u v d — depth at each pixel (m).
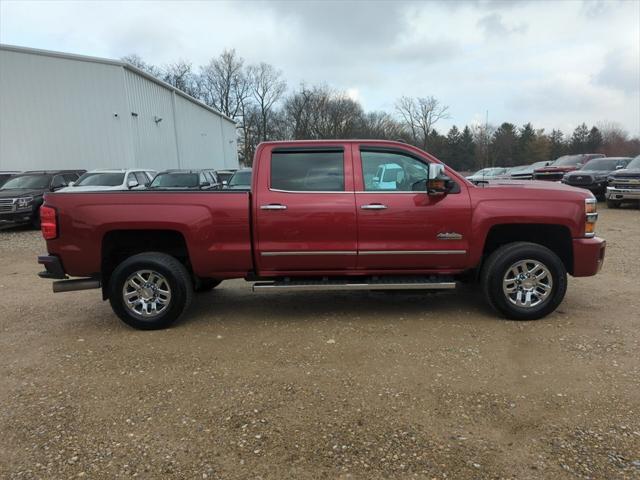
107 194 4.77
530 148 76.31
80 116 19.81
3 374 3.86
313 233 4.77
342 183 4.82
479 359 3.93
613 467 2.52
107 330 4.91
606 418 3.00
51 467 2.63
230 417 3.11
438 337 4.45
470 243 4.78
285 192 4.80
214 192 4.80
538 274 4.79
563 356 3.95
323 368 3.82
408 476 2.49
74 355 4.23
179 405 3.29
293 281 4.97
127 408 3.26
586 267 4.80
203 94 76.88
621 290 5.97
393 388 3.46
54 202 4.77
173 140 28.81
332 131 78.44
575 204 4.73
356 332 4.64
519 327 4.67
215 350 4.27
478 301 5.63
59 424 3.07
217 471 2.57
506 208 4.73
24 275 7.94
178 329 4.87
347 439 2.84
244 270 4.90
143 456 2.72
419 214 4.75
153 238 5.02
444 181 4.56
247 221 4.76
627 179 15.66
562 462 2.57
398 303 5.62
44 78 19.12
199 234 4.75
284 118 79.75
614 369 3.69
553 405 3.17
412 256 4.82
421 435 2.86
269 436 2.89
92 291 6.71
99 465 2.64
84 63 19.67
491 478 2.46
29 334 4.85
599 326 4.64
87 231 4.73
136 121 22.41
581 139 85.81
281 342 4.42
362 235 4.77
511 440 2.79
